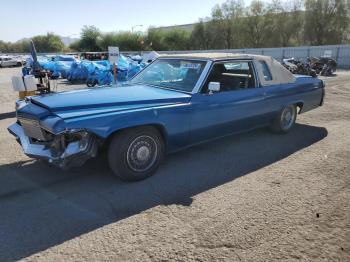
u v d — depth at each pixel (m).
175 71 4.95
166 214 3.29
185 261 2.58
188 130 4.41
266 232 2.99
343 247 2.80
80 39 74.44
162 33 68.00
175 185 3.97
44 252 2.68
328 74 22.81
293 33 51.56
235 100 4.96
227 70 4.98
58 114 3.46
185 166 4.59
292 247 2.78
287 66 23.25
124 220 3.17
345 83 16.72
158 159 4.19
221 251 2.71
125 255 2.65
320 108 9.25
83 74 17.38
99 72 15.44
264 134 6.35
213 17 59.69
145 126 3.94
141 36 69.69
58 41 93.69
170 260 2.59
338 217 3.28
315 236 2.95
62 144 3.53
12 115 7.98
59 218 3.20
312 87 6.70
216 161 4.82
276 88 5.78
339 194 3.79
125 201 3.55
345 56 35.69
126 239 2.86
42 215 3.25
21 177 4.14
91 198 3.61
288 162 4.83
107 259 2.60
